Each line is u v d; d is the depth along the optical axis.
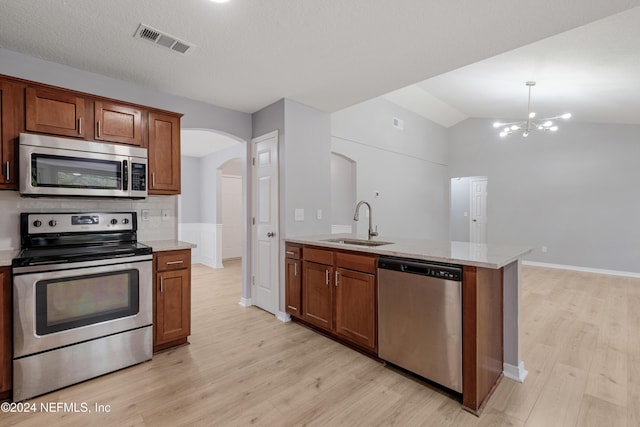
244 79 2.66
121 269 2.16
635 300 3.85
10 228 2.18
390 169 5.91
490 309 1.88
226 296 4.05
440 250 2.13
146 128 2.56
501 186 6.82
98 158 2.26
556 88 4.14
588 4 1.66
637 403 1.78
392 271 2.10
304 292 2.91
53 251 2.11
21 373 1.79
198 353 2.43
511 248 2.23
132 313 2.21
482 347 1.76
